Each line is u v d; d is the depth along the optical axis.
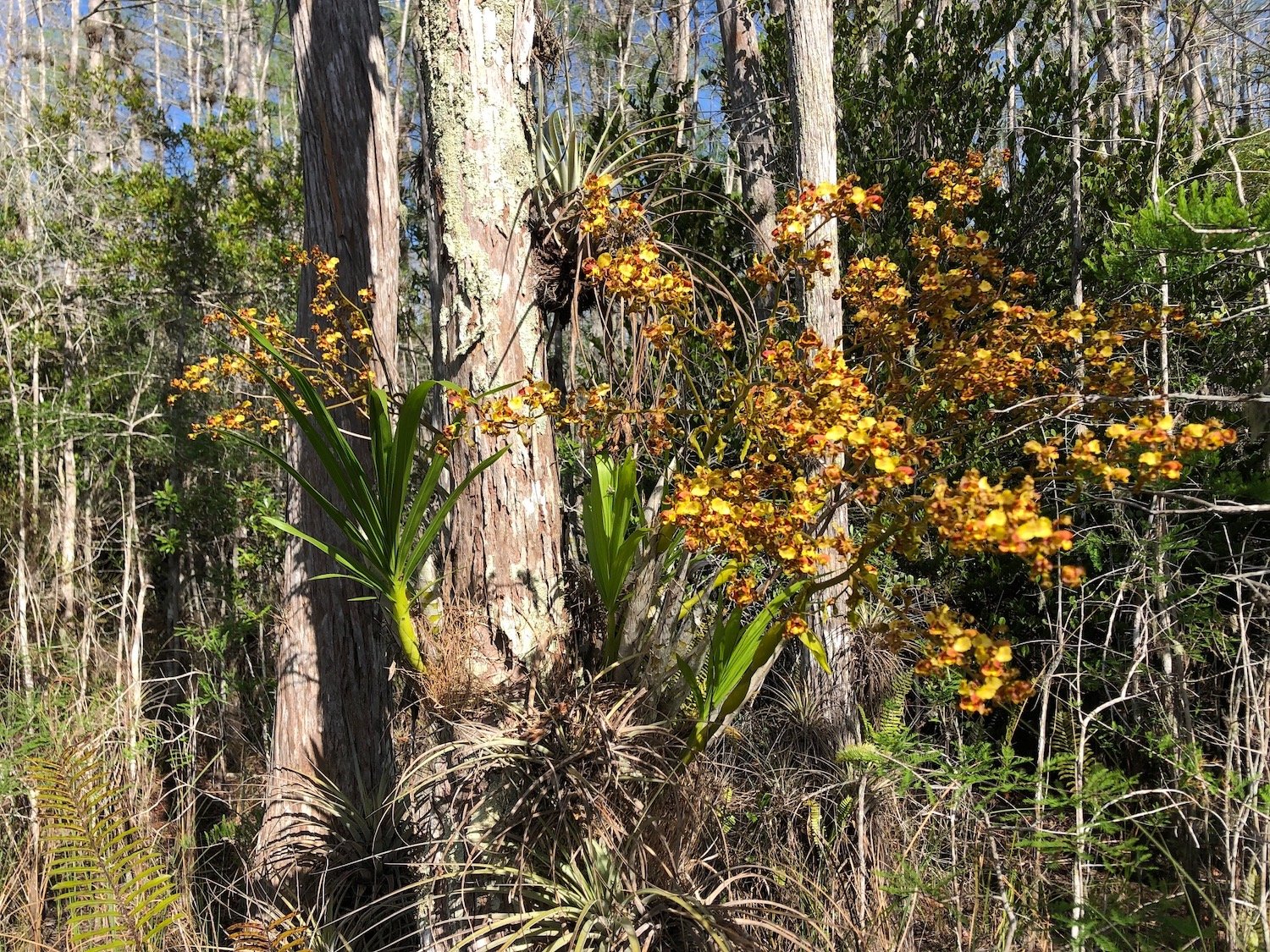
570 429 2.65
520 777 2.26
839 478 1.67
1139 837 2.59
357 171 3.82
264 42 11.84
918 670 1.51
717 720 2.28
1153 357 3.26
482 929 2.04
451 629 2.43
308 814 3.64
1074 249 4.12
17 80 8.23
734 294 3.94
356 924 3.15
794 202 2.04
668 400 2.23
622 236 2.30
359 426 3.59
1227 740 2.50
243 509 6.32
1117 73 5.58
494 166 2.54
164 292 6.79
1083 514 3.40
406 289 5.62
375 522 2.23
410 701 2.66
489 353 2.52
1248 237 2.63
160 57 14.30
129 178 7.34
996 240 4.62
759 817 2.91
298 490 3.85
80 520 6.27
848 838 2.72
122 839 3.04
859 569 1.79
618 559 2.24
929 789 2.62
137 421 6.02
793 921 2.50
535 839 2.22
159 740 4.38
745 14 5.62
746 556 1.75
